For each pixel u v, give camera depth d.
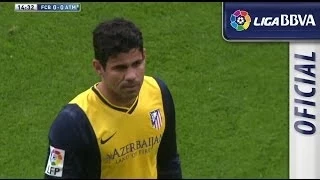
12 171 20.34
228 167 20.77
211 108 22.64
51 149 10.02
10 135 21.62
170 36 24.81
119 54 9.23
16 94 22.94
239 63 24.05
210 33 24.88
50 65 23.92
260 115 22.42
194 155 21.17
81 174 10.15
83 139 9.98
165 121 10.95
